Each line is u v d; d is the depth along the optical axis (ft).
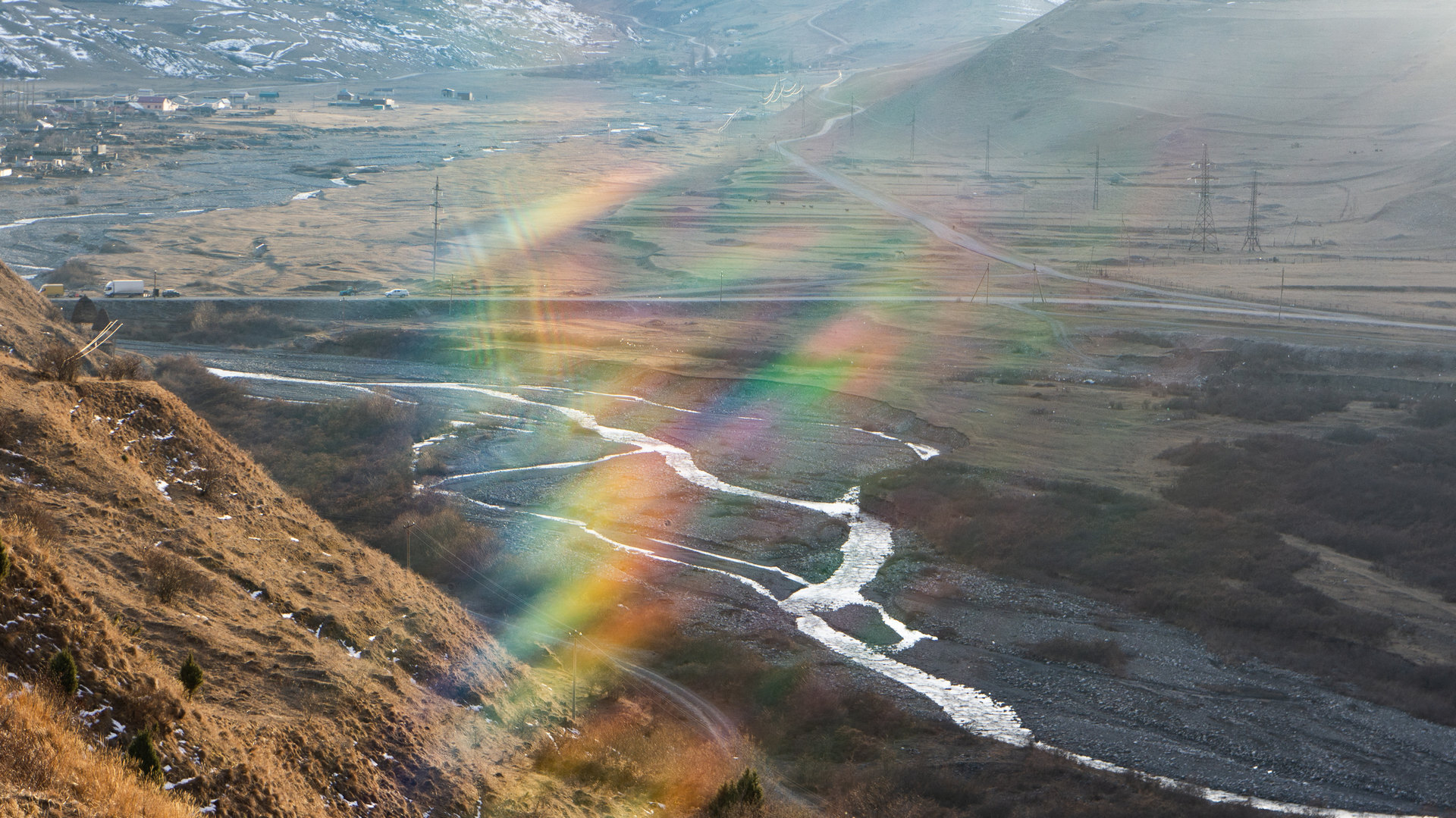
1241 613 187.21
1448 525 227.40
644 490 255.50
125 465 114.21
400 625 116.26
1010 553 216.33
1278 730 151.43
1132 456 280.92
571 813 98.48
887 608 192.95
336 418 299.58
